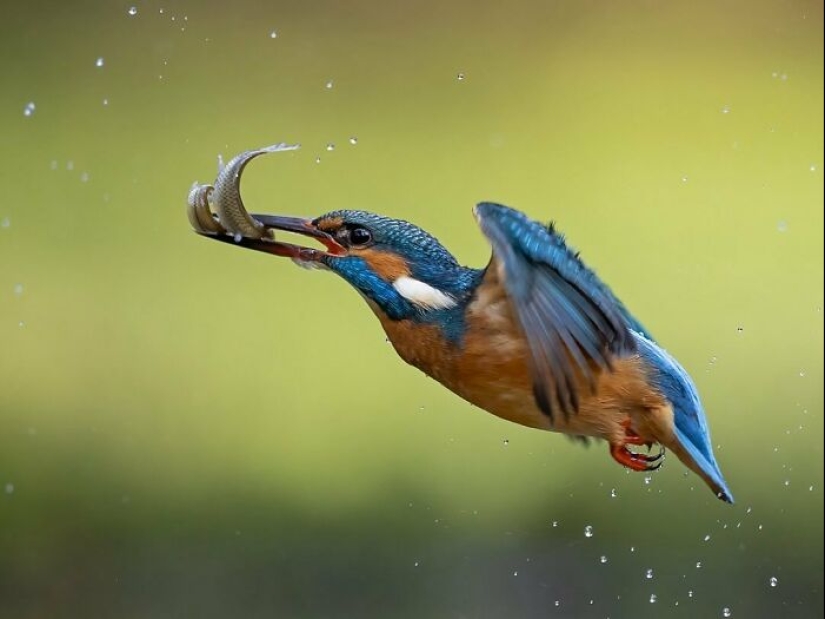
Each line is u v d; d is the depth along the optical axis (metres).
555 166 17.27
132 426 12.22
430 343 6.35
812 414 12.37
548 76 19.38
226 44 19.17
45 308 13.86
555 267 5.59
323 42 19.75
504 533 10.71
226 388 12.87
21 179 16.09
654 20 20.48
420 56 19.66
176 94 18.06
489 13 20.09
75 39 18.92
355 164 16.75
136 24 19.22
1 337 13.39
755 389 12.83
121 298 14.08
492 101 18.58
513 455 11.73
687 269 15.15
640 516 10.87
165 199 15.95
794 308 14.45
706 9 20.38
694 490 11.14
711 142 17.92
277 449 12.05
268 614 10.01
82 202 15.80
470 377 6.33
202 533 10.78
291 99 18.34
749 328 13.99
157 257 14.84
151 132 17.47
